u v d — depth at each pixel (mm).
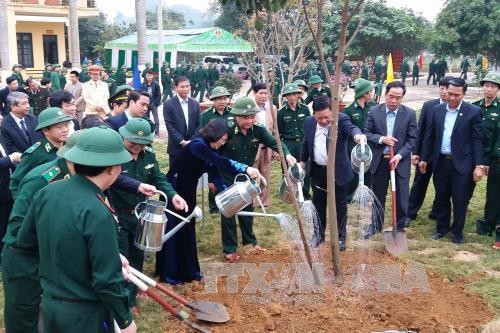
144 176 4738
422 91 28172
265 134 5926
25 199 3523
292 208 7762
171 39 29594
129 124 4512
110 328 2990
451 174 6441
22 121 6016
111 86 14539
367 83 7523
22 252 3477
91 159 2787
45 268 2865
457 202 6398
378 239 6328
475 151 6293
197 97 25828
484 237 6613
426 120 6934
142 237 4387
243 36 27406
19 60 34906
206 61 40156
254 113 5676
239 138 5930
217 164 4965
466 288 5109
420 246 6266
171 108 7258
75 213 2738
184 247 5207
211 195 7566
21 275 3557
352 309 4562
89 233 2721
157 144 13219
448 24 30219
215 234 6727
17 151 5938
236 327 4328
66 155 2836
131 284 4527
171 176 5188
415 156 7145
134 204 4625
